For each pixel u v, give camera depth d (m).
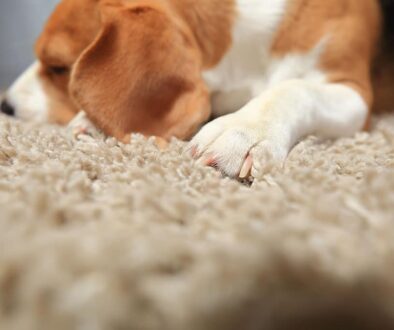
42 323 0.18
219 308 0.19
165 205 0.29
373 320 0.20
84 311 0.19
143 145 0.42
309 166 0.37
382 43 0.61
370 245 0.24
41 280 0.20
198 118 0.46
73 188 0.32
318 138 0.48
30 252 0.21
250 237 0.23
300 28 0.53
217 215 0.29
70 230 0.26
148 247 0.22
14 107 0.60
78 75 0.47
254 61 0.54
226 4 0.52
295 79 0.50
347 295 0.20
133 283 0.20
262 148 0.39
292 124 0.43
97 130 0.47
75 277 0.20
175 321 0.19
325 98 0.49
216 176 0.36
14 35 1.08
